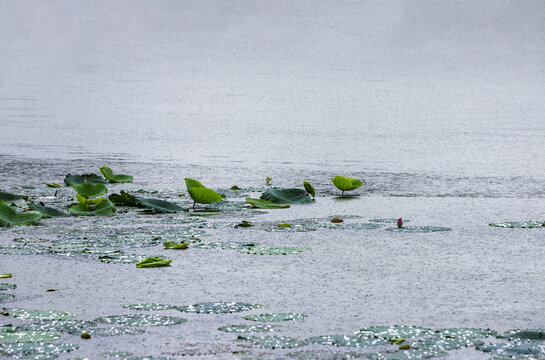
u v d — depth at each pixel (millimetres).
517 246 11602
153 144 30359
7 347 6785
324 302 8391
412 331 7254
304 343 6910
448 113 45219
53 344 6875
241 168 23750
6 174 21938
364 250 11367
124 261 10602
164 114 43688
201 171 23062
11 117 41062
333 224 13914
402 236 12562
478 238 12297
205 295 8727
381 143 30719
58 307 8219
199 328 7410
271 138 32594
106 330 7332
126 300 8523
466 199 17531
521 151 28078
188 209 15977
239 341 6988
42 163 24562
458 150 28375
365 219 14617
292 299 8531
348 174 22391
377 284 9227
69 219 14727
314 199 17562
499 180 20875
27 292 8898
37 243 12047
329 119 41344
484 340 6969
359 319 7707
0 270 10078
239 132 34938
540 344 6844
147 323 7578
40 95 55188
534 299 8469
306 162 25203
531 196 17969
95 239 12383
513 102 53031
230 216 15156
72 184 17172
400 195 18328
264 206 16406
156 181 20969
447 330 7285
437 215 15047
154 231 13219
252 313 7965
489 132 35062
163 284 9266
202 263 10500
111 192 18766
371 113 45094
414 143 30719
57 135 33312
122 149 28719
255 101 52594
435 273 9781
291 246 11727
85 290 8984
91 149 28672
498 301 8391
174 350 6727
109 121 39719
